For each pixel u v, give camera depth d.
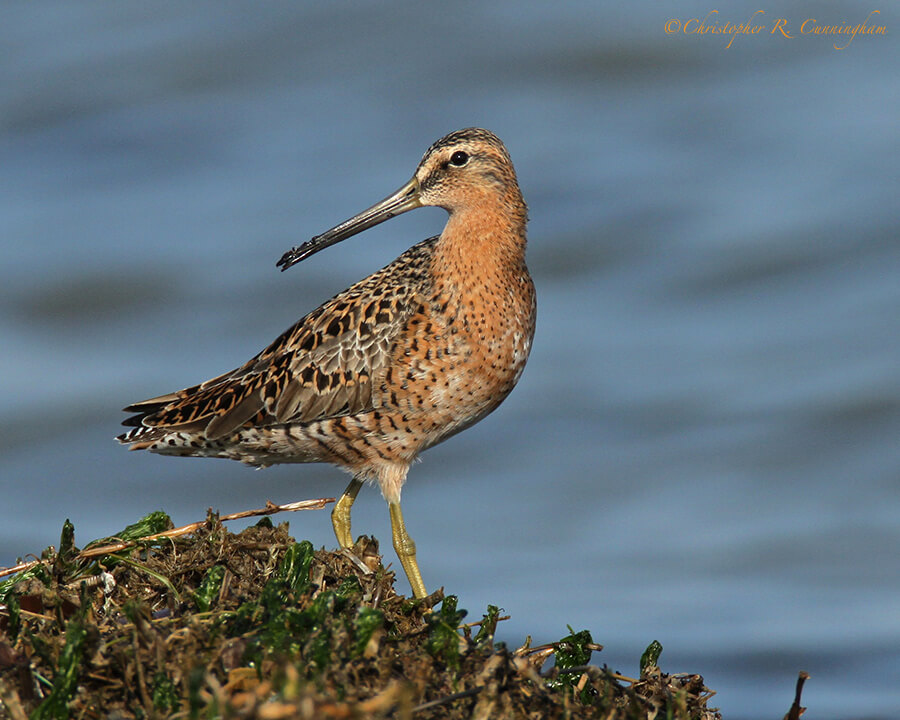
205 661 7.68
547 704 7.84
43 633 8.44
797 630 14.82
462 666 8.16
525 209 12.58
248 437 12.77
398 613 9.47
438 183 12.50
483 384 12.41
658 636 14.74
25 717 7.45
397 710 7.27
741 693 13.27
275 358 12.84
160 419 13.08
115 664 7.80
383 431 12.45
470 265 12.21
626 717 7.81
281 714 5.92
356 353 12.35
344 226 13.20
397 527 12.48
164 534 9.91
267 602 8.28
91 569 9.52
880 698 13.02
